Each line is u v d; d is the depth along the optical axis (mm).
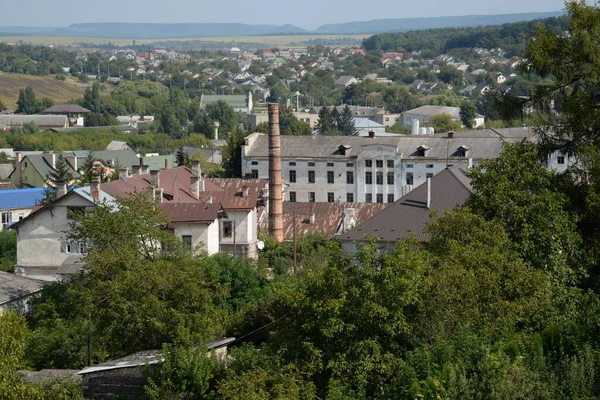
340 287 38344
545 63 51531
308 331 38625
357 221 95812
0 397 34781
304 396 36031
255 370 38125
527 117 54812
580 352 33344
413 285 37375
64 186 95000
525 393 30609
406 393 33156
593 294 43344
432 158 138250
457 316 37844
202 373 40406
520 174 49344
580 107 50719
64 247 81938
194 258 65875
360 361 36531
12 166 180250
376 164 140625
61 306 58625
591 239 50031
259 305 60469
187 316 53688
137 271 55500
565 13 53062
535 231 46781
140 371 42062
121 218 62906
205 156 190750
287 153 144500
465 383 31156
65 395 41094
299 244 89375
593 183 49531
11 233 97625
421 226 67750
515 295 41250
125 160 182000
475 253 41406
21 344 36906
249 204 92000
